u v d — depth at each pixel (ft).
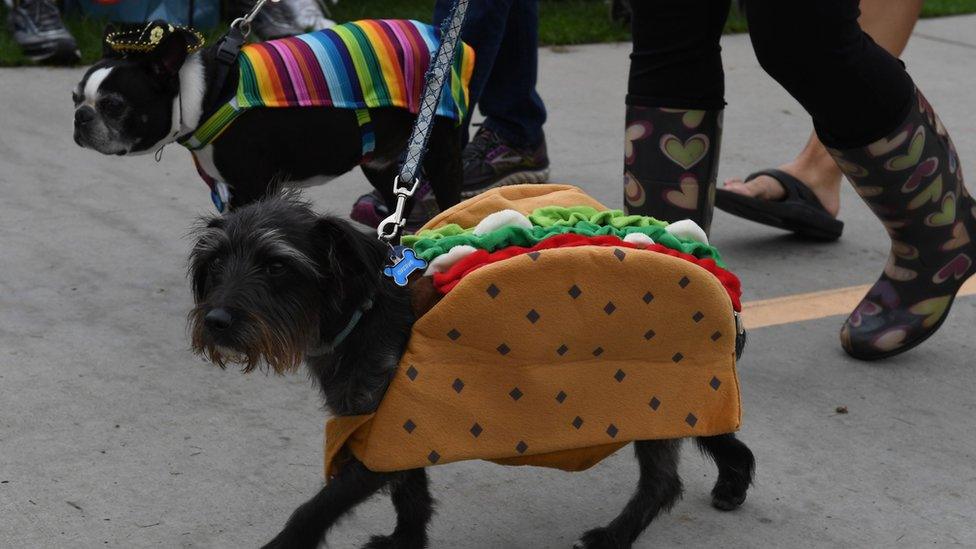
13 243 15.80
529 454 8.38
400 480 8.79
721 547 9.70
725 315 8.61
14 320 13.51
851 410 12.01
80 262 15.31
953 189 12.18
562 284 8.14
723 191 16.11
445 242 8.57
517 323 8.13
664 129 12.00
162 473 10.52
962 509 10.25
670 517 10.12
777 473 10.80
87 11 26.04
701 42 11.70
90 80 12.46
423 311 8.34
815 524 10.02
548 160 18.98
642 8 11.75
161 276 15.02
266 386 12.26
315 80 12.89
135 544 9.45
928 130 11.82
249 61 12.67
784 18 10.55
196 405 11.80
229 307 7.91
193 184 18.67
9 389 11.90
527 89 18.08
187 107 12.45
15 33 24.08
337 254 8.09
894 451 11.22
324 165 13.30
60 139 20.17
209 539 9.56
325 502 8.25
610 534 9.45
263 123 12.69
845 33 10.64
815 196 16.80
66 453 10.77
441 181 14.46
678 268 8.36
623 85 25.49
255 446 11.05
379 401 8.16
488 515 10.07
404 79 13.39
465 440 8.20
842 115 11.36
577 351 8.34
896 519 10.09
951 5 34.06
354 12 28.68
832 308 14.71
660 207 12.24
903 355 13.34
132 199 17.80
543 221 9.00
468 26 16.03
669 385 8.63
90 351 12.85
